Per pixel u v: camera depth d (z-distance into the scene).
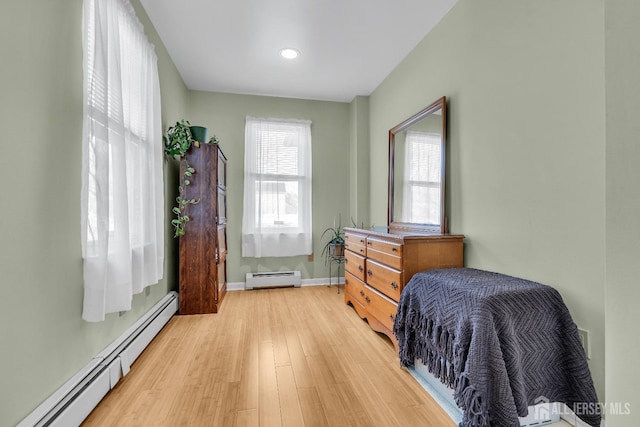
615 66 0.85
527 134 1.64
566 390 1.34
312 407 1.49
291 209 4.00
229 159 3.88
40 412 1.15
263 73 3.35
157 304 2.55
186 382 1.71
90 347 1.56
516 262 1.71
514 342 1.27
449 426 1.36
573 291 1.39
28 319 1.15
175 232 3.09
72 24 1.40
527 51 1.64
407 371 1.83
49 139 1.26
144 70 2.14
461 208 2.19
